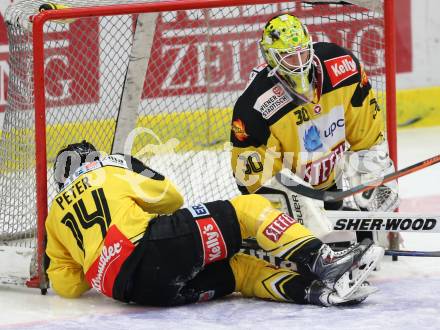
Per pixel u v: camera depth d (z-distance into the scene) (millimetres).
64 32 15836
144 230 10930
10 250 12328
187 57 17344
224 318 10898
